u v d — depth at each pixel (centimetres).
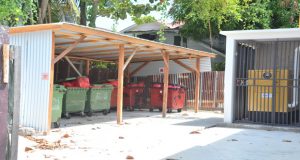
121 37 1171
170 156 769
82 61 1859
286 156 803
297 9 2133
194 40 2652
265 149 877
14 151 391
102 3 2373
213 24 2467
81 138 957
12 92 392
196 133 1104
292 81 1270
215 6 2209
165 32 2939
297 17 2423
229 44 1321
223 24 2442
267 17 2433
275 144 950
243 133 1135
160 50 1519
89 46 1382
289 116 1270
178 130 1153
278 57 1295
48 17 1988
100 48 1442
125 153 790
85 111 1488
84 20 2166
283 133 1153
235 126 1280
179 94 1812
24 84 1040
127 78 2002
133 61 1962
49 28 991
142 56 1783
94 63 2075
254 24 2433
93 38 1176
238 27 2453
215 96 1986
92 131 1081
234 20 2395
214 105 1986
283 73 1260
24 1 1589
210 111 1955
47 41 1015
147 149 839
